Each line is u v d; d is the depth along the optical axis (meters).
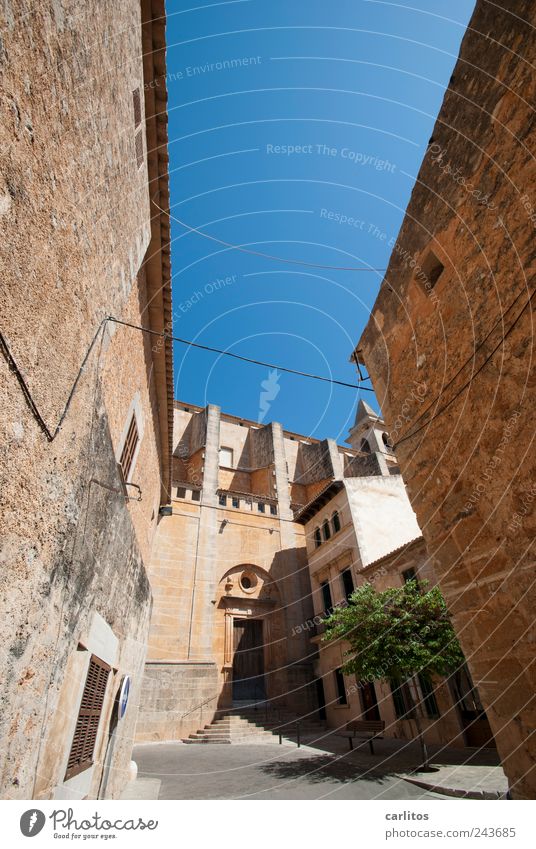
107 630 5.45
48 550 3.04
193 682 18.36
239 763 11.30
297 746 13.73
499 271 4.19
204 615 20.39
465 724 11.41
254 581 22.95
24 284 2.43
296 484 33.50
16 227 2.30
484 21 4.38
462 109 4.79
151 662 17.95
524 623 3.69
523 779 3.61
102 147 3.86
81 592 4.05
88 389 3.87
